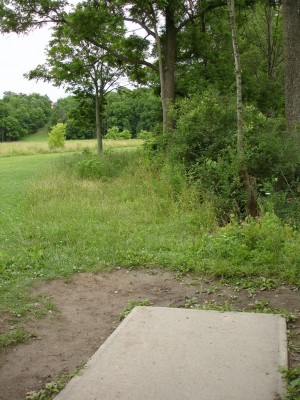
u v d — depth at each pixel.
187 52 23.11
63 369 4.18
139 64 23.75
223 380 3.69
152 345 4.35
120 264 7.38
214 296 5.90
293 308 5.34
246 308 5.44
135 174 16.53
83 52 25.33
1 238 9.10
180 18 22.56
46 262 7.43
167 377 3.77
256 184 12.15
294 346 4.32
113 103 55.59
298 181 12.71
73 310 5.62
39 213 11.23
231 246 7.34
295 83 14.50
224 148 13.95
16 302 5.79
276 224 7.84
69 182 16.05
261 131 13.90
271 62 28.34
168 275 6.82
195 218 10.20
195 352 4.17
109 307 5.70
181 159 15.17
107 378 3.81
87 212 11.25
